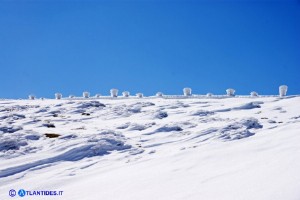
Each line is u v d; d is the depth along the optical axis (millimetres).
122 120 19672
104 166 9297
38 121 17812
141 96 35719
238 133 11523
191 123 16375
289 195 3740
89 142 11633
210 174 5902
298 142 7242
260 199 3840
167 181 5980
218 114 20844
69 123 18391
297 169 4781
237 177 5191
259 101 25734
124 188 6059
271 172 4965
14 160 9984
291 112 19188
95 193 6164
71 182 7820
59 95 36969
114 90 36594
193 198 4547
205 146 9367
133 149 11430
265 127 13312
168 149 10891
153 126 15875
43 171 9227
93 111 23594
